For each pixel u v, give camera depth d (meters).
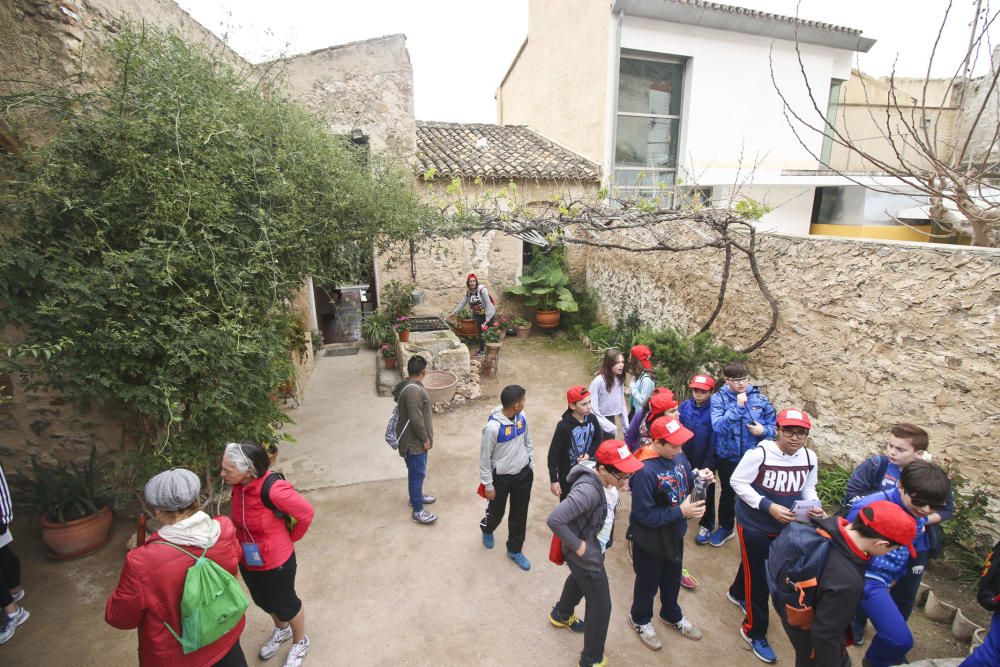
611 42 10.28
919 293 4.46
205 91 4.02
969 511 4.03
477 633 3.59
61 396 4.38
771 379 6.23
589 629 3.07
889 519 2.17
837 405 5.35
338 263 5.87
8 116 3.46
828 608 2.31
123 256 3.30
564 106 12.30
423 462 4.69
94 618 3.66
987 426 4.04
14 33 3.68
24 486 4.58
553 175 10.63
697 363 6.82
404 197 6.82
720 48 10.89
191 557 2.27
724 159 11.54
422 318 9.94
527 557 4.40
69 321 3.24
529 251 12.48
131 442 4.55
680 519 3.18
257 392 4.27
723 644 3.54
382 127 9.62
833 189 12.07
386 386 8.04
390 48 9.39
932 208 5.41
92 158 3.58
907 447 3.19
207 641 2.28
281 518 3.01
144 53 3.87
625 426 5.30
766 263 6.21
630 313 9.95
